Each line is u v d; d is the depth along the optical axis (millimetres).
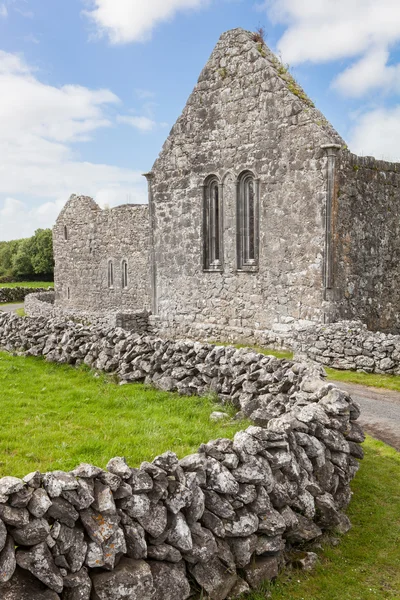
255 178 17094
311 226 15641
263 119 16781
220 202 18453
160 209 20500
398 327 17578
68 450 7008
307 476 5590
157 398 9719
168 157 20000
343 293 15758
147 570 4113
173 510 4387
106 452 6902
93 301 36938
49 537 3818
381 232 16750
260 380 8914
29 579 3791
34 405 9297
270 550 4895
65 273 39781
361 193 16047
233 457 4859
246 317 17828
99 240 36062
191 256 19578
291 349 15953
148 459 6715
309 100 16297
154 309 21031
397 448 8312
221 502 4691
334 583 4953
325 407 6520
